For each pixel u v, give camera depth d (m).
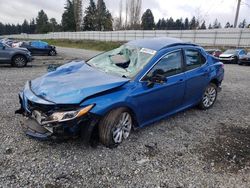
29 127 3.73
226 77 11.98
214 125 5.22
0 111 5.20
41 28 108.38
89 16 85.12
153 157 3.76
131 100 3.95
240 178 3.38
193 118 5.55
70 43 55.03
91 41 52.50
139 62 4.47
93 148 3.84
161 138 4.41
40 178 3.10
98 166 3.42
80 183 3.06
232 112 6.19
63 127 3.42
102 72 4.38
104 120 3.73
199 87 5.58
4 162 3.38
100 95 3.68
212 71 5.93
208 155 3.93
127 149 3.92
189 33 41.66
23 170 3.23
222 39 38.00
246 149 4.20
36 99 3.60
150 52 4.63
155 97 4.39
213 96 6.28
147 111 4.36
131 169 3.41
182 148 4.10
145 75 4.24
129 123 4.14
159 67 4.49
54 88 3.75
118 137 3.96
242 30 35.69
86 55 25.00
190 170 3.49
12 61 12.89
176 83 4.79
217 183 3.25
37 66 13.59
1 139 3.97
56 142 3.90
